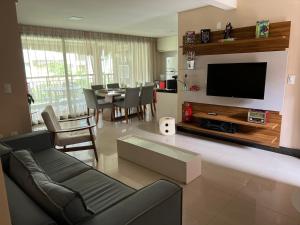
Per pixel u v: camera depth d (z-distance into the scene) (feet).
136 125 17.53
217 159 10.87
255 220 6.66
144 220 4.00
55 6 12.71
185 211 7.11
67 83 20.62
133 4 12.53
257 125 11.25
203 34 13.00
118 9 13.58
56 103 20.17
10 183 5.04
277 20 10.68
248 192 8.10
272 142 11.12
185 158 8.93
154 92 20.65
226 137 13.25
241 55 12.01
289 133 11.14
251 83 11.73
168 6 13.01
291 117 10.96
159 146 10.23
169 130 14.74
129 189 6.13
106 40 22.86
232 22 12.18
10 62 9.92
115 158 11.27
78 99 21.48
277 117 11.34
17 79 10.21
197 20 13.60
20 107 10.46
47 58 19.19
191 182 8.86
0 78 9.75
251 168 9.92
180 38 14.65
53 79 19.74
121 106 18.61
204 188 8.42
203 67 13.69
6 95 10.01
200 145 12.76
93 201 5.56
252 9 11.37
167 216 4.53
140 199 4.33
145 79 27.37
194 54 13.96
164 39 27.14
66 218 3.70
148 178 9.25
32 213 3.90
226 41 11.66
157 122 18.30
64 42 19.99
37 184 4.34
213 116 13.03
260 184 8.61
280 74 10.87
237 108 12.74
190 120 14.92
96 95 18.78
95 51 22.12
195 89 14.20
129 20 16.89
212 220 6.70
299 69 10.41
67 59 20.35
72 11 13.92
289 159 10.78
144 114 21.26
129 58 25.35
